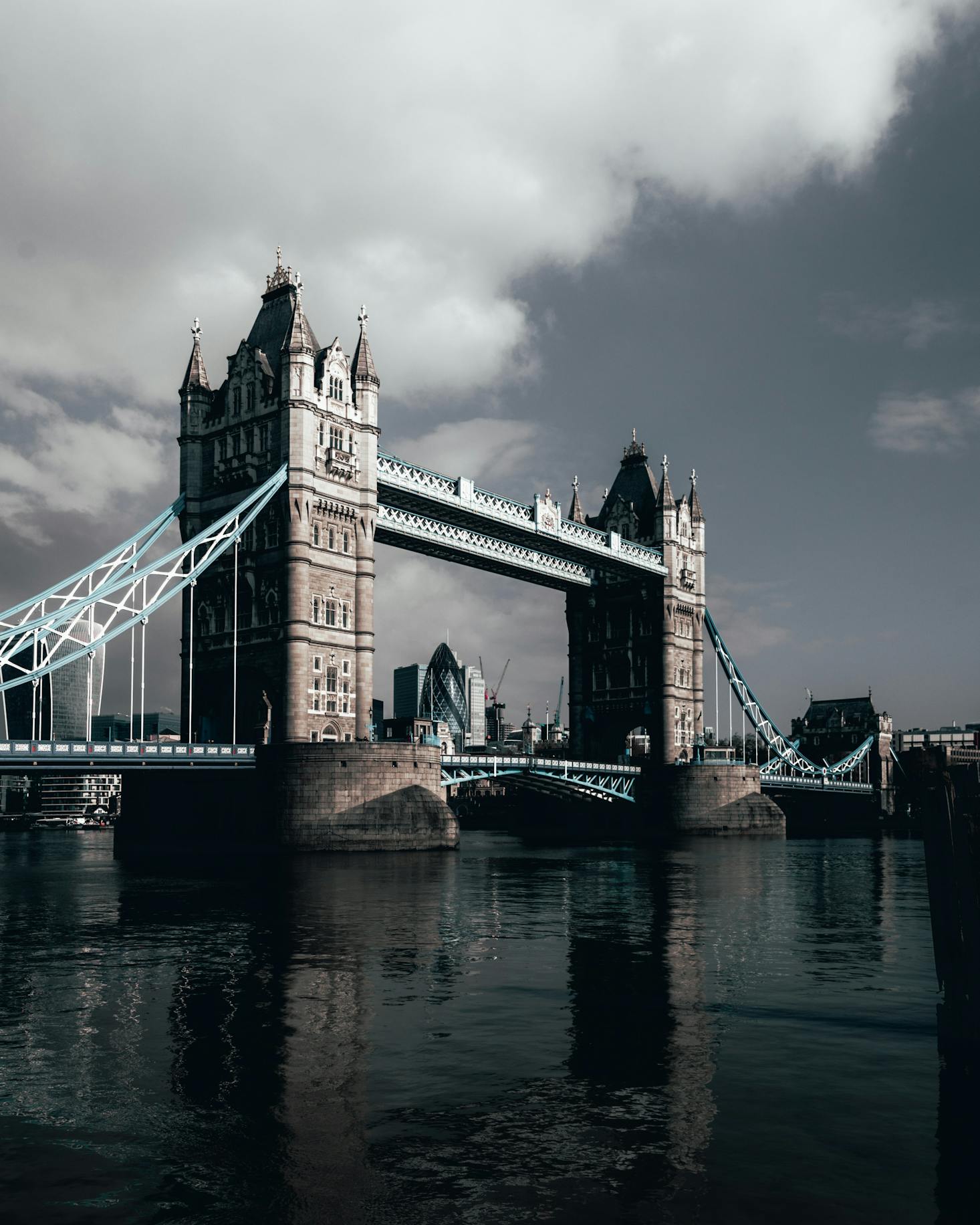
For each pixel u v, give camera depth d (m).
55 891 64.25
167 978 36.12
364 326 107.56
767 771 165.88
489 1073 25.17
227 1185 18.97
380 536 115.31
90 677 84.25
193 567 93.62
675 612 151.88
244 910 54.19
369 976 36.56
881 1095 23.66
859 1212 17.89
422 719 110.56
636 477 157.75
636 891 64.94
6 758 76.31
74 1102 23.16
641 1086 24.28
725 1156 20.17
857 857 102.25
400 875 74.50
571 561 146.25
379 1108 22.78
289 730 96.25
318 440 101.06
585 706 155.88
